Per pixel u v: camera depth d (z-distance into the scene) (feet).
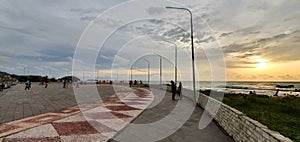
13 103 56.34
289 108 43.45
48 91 112.57
